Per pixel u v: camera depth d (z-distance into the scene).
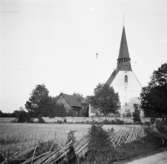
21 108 48.31
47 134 19.53
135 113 44.59
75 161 10.28
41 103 49.97
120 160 11.82
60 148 9.77
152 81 31.48
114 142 13.97
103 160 11.37
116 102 46.06
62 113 50.78
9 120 45.09
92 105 46.78
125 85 55.59
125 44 60.25
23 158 8.59
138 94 55.19
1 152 9.45
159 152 14.80
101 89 46.56
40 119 45.44
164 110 29.47
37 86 49.62
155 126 23.84
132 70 58.06
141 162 11.38
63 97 62.03
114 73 63.19
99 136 12.11
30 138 16.05
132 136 18.27
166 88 29.61
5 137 16.84
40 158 8.48
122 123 41.69
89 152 11.76
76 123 44.31
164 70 30.80
